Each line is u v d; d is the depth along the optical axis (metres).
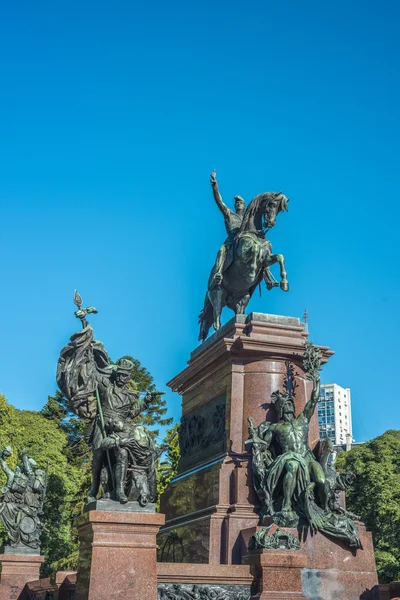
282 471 15.80
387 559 43.31
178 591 12.87
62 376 14.20
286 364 18.12
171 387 21.91
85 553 12.49
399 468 48.94
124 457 12.80
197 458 19.11
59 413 57.53
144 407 14.45
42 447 50.31
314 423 17.73
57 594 15.69
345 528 15.29
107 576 12.01
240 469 16.55
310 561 14.96
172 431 44.91
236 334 18.23
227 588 13.12
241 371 18.03
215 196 21.72
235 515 15.95
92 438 14.05
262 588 13.08
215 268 20.45
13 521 23.44
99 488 13.82
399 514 45.34
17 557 22.89
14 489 23.80
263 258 20.02
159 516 12.52
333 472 16.41
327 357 18.58
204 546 16.09
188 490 18.47
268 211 20.16
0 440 47.00
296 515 15.26
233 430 17.36
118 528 12.33
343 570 15.12
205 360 19.25
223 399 18.25
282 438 16.34
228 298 20.94
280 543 13.45
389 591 15.86
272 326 18.22
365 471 48.34
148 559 12.30
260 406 17.59
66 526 47.56
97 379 14.33
